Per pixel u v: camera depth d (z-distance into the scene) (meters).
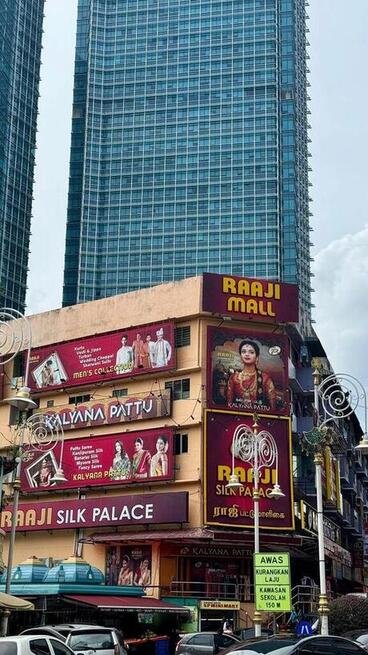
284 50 155.88
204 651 27.75
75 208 148.62
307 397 49.59
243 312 43.75
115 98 155.00
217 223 145.00
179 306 44.38
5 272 134.88
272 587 26.83
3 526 45.34
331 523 50.66
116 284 144.75
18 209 140.62
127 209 148.62
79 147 152.38
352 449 64.62
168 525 40.31
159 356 43.59
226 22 156.62
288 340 44.97
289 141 149.75
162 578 39.66
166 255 145.00
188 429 41.78
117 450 42.94
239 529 39.81
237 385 42.41
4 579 38.22
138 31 158.75
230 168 147.50
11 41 143.00
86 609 34.50
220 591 40.16
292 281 141.00
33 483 45.09
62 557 43.38
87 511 42.22
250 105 150.62
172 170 149.38
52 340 49.03
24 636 19.66
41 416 39.06
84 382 46.16
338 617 29.58
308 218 158.38
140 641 32.81
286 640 17.42
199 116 151.75
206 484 39.84
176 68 155.25
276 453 41.44
